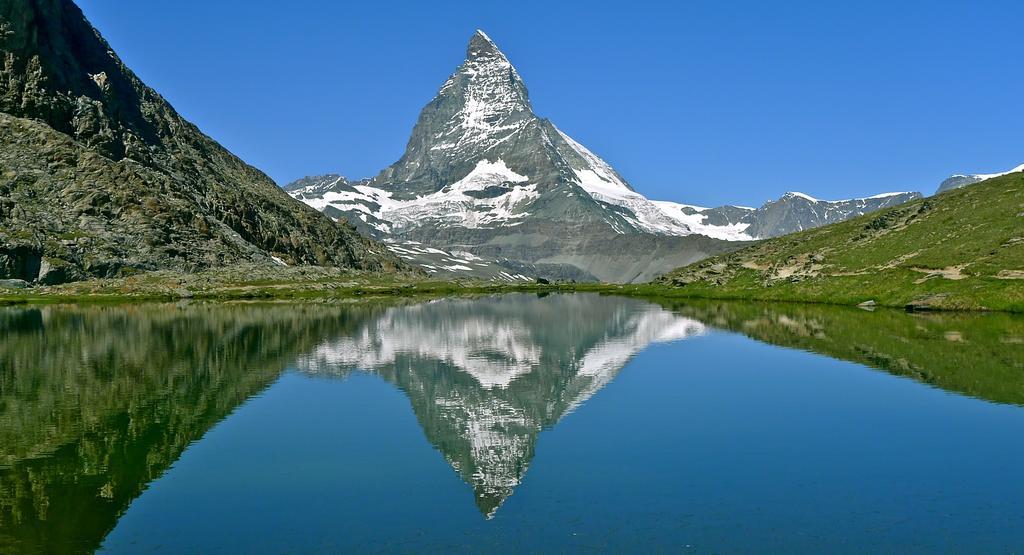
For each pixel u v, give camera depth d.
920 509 31.11
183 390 56.56
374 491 34.16
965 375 59.41
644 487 34.25
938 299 118.06
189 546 28.34
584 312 143.25
